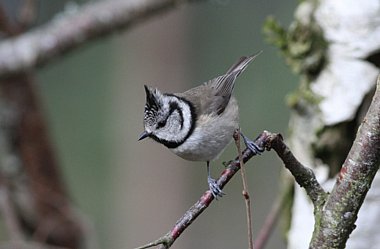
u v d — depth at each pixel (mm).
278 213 8094
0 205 10938
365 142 4891
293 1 16047
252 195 16812
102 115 16844
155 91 7875
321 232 5047
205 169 16172
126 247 16047
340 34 7570
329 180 7602
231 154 16250
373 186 7270
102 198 16703
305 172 5344
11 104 11109
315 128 7664
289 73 15828
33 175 11242
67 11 10586
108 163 16812
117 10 10289
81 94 16922
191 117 7699
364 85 7477
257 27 16188
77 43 10383
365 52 7465
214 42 16250
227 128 7777
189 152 7777
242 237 16953
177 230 5148
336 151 7590
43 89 16891
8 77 10531
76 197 16766
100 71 16812
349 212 4977
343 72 7555
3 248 10062
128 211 16078
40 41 10328
